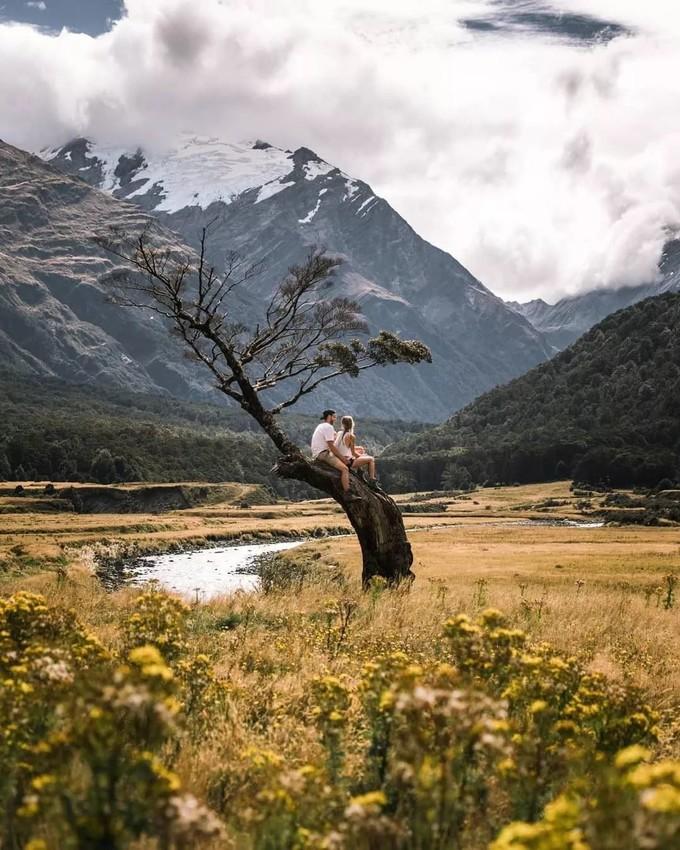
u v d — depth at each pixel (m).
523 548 78.31
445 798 4.07
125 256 24.84
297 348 24.91
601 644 12.92
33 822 3.81
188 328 24.42
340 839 3.62
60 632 7.17
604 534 105.94
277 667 9.32
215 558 85.38
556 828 2.96
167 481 189.12
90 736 3.41
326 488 21.86
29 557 59.00
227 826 4.47
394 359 24.66
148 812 3.30
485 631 6.32
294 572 25.52
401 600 16.86
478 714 4.18
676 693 9.52
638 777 2.95
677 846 2.62
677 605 21.17
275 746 6.12
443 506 182.00
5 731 4.46
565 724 4.74
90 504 152.12
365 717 5.93
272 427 23.06
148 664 3.72
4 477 182.00
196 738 6.18
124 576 64.38
